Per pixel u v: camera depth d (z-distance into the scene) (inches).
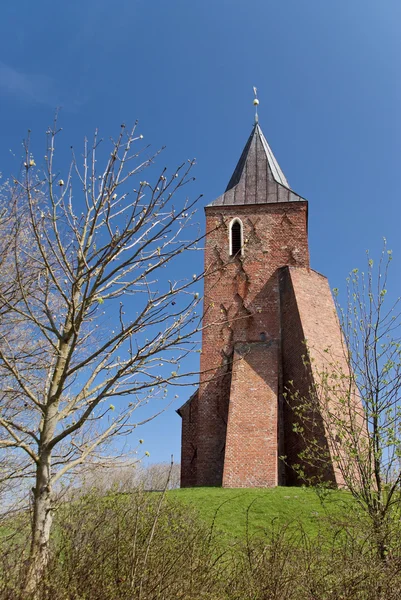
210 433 1059.9
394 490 375.9
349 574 285.1
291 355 1034.7
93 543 263.1
